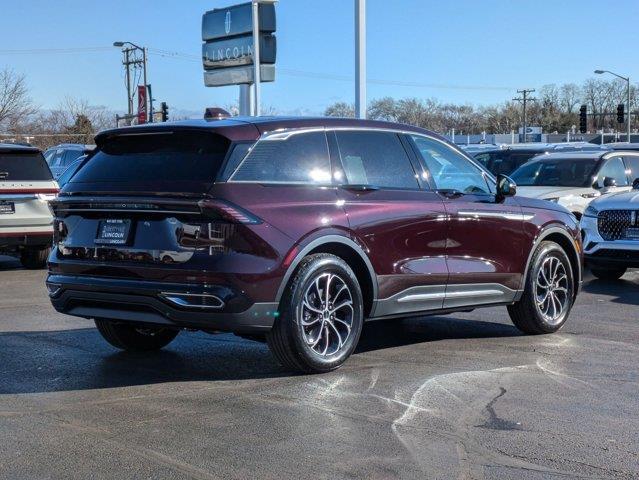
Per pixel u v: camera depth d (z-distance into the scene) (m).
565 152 15.30
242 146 5.81
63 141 55.94
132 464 4.32
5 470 4.25
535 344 7.31
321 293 5.99
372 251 6.30
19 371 6.29
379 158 6.64
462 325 8.27
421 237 6.66
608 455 4.49
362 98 15.45
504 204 7.41
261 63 25.09
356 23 15.32
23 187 12.30
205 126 5.86
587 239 11.41
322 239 5.94
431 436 4.76
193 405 5.36
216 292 5.48
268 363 6.52
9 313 8.93
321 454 4.46
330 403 5.39
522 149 18.69
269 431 4.83
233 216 5.51
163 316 5.68
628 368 6.40
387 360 6.62
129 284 5.73
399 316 6.67
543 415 5.18
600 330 7.98
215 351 7.00
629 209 11.03
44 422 5.02
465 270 7.00
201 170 5.72
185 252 5.56
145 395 5.61
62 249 6.22
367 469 4.25
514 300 7.50
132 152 6.20
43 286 11.17
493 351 7.00
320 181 6.15
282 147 6.04
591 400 5.51
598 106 121.19
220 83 26.48
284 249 5.70
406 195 6.64
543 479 4.14
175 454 4.46
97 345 7.24
